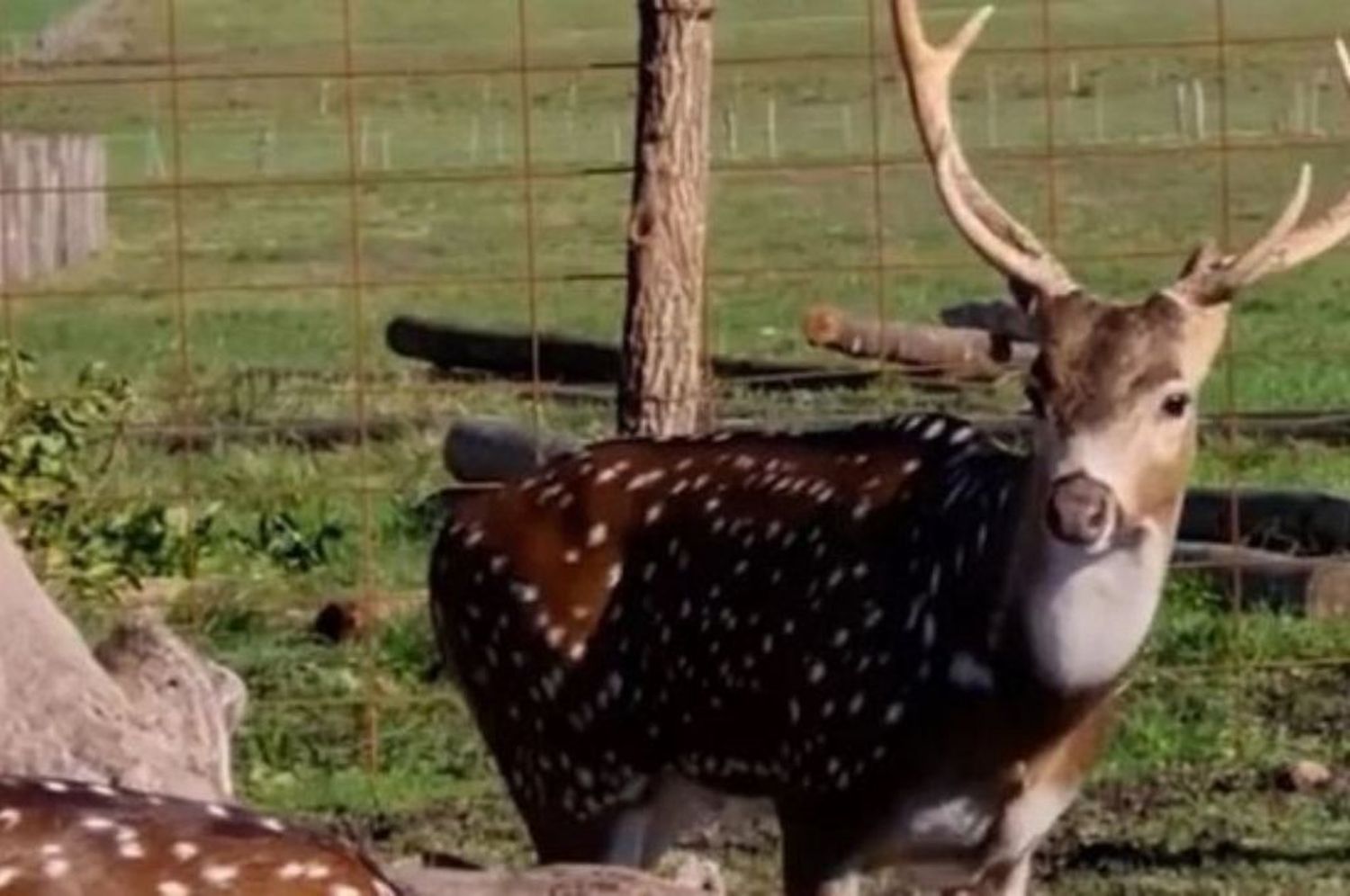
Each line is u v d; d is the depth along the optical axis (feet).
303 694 67.31
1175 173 195.62
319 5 285.23
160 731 43.88
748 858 56.24
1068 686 43.86
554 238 182.39
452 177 66.03
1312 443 93.25
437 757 63.72
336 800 60.70
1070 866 56.08
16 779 35.22
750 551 46.24
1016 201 186.60
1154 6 273.95
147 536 70.69
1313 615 71.15
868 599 44.98
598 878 40.98
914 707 44.50
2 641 43.11
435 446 93.40
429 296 160.25
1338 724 64.18
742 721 46.21
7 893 32.96
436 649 62.85
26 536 63.41
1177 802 59.57
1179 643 68.18
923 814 44.91
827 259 162.50
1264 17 264.93
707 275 83.20
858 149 209.36
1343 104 217.77
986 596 44.04
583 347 112.88
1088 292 47.73
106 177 196.03
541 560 47.98
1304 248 44.68
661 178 64.28
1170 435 43.09
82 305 154.51
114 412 67.67
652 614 47.16
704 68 64.39
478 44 264.11
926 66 46.16
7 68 123.13
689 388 64.44
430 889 40.40
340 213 199.62
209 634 71.77
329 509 84.53
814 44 263.70
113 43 254.88
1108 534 42.45
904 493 45.39
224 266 172.35
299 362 127.95
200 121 238.27
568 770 48.39
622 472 47.98
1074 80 238.27
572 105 246.47
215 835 33.47
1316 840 57.36
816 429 49.08
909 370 94.53
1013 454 44.91
